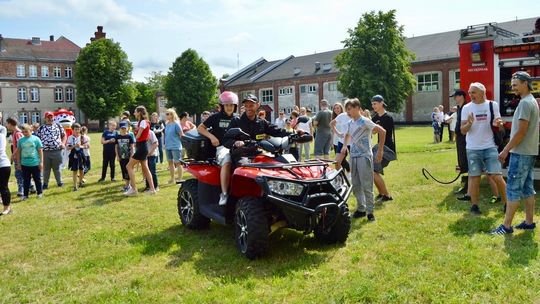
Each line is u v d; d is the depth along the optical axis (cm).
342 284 464
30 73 7788
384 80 4484
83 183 1246
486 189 920
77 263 573
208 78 7019
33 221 827
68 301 457
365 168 713
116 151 1207
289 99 6500
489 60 888
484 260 512
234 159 598
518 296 420
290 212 533
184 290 476
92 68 6988
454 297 420
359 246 589
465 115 731
